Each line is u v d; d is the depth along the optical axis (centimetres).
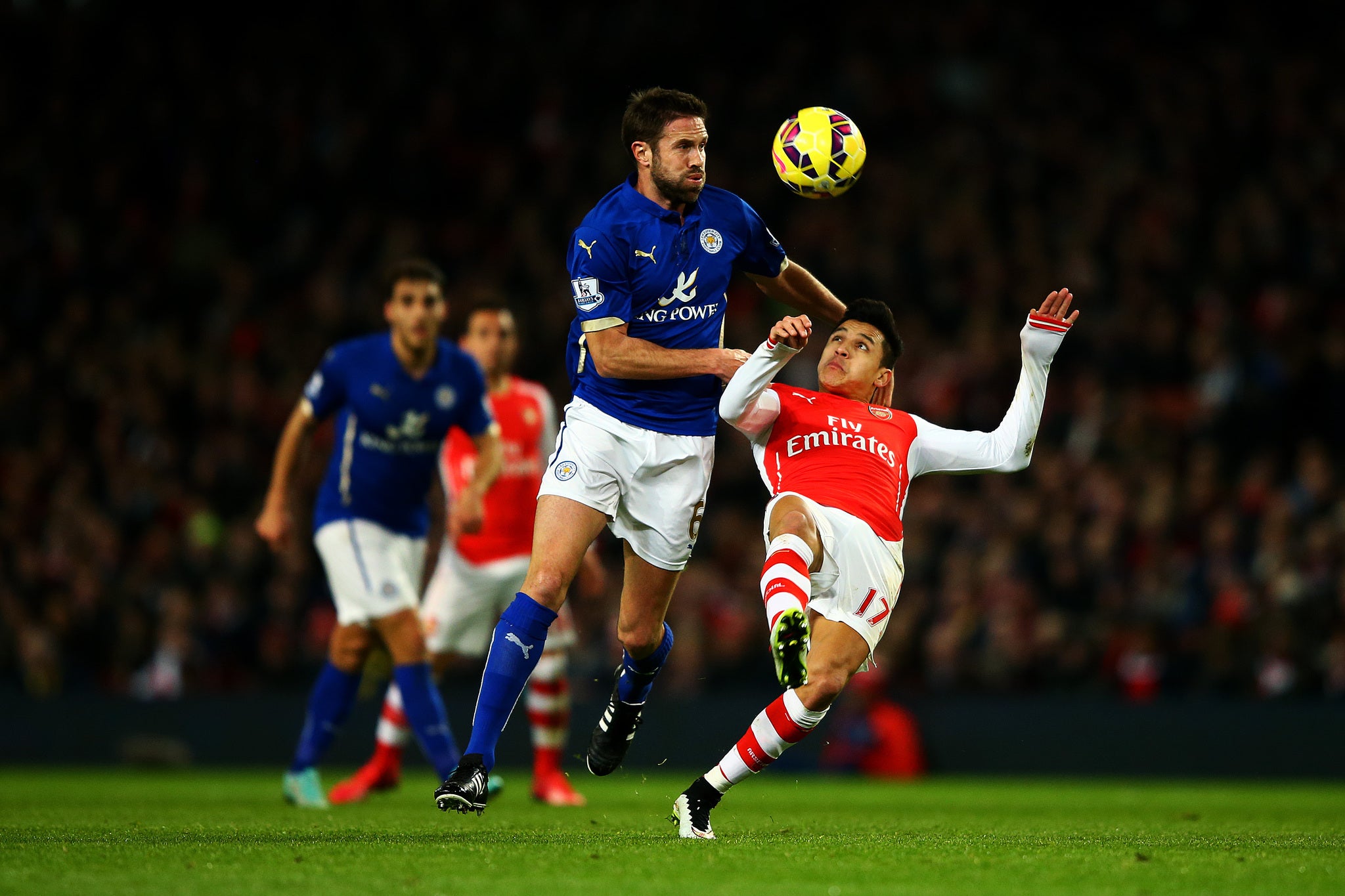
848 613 1689
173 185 7112
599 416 1773
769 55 7450
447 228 6931
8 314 6581
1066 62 7050
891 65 7094
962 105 6962
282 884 1178
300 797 2450
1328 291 5762
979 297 5981
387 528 2483
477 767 1627
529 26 7544
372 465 2455
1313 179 6288
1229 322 5516
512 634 1686
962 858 1408
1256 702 4078
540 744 2678
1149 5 7169
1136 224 6244
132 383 6047
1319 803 2925
